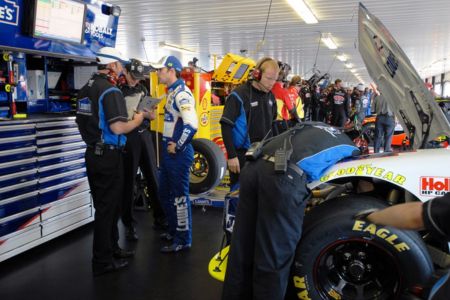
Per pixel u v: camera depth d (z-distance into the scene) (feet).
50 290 8.61
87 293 8.48
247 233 6.34
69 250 10.80
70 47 12.32
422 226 3.40
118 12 14.19
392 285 6.30
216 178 13.83
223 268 7.45
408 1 23.57
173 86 9.97
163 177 10.59
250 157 6.37
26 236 10.29
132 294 8.43
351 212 6.13
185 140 9.64
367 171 6.27
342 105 32.89
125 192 11.18
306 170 6.15
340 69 70.95
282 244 5.86
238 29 32.76
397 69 6.81
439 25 30.63
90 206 12.55
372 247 6.31
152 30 33.27
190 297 8.30
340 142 6.80
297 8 24.82
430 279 5.98
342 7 25.40
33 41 11.03
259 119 9.65
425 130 7.06
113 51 9.09
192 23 30.48
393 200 6.83
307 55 49.52
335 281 6.58
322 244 6.22
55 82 13.15
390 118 24.90
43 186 10.73
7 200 9.67
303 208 5.98
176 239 10.67
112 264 9.47
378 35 6.84
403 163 6.27
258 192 6.05
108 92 8.66
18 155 9.90
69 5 11.78
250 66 17.99
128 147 10.82
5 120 9.80
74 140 11.73
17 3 10.34
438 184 6.06
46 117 11.11
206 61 53.72
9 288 8.70
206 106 15.47
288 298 6.70
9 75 10.48
